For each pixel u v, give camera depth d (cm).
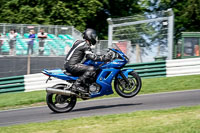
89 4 4381
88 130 1087
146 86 2280
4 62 3027
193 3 4594
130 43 2848
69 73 1536
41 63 3123
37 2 4441
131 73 1579
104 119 1249
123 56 1558
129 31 2870
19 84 2480
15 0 4347
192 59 2680
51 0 4306
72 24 4369
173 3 5369
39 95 2236
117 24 2934
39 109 1773
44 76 2519
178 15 5244
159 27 2752
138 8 5394
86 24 4762
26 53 3175
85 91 1522
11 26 3369
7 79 2489
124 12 5225
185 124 1088
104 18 5244
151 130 1041
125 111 1486
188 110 1341
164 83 2347
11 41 3141
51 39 3272
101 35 5109
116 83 1570
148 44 2789
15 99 2164
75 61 1516
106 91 1559
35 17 4272
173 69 2655
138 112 1355
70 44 3359
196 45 2892
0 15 4362
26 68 3098
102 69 1540
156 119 1195
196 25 4969
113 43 2944
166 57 2716
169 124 1106
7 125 1398
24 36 3400
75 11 4428
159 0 5388
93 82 1535
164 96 1895
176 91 2086
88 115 1438
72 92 1502
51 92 1485
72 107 1555
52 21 4319
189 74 2667
